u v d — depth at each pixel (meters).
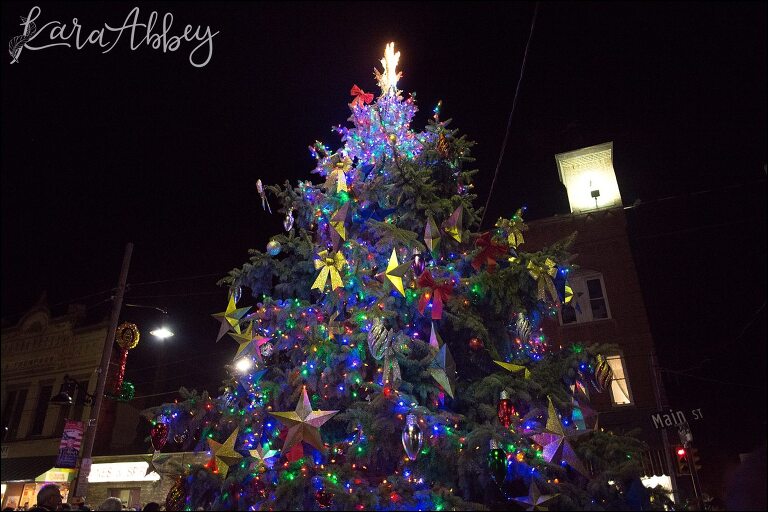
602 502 6.04
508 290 7.67
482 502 6.87
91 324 20.98
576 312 16.70
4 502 17.70
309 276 9.12
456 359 8.20
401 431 6.67
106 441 18.23
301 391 7.59
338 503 5.79
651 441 14.58
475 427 6.45
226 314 8.41
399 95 10.66
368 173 9.40
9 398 20.86
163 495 15.05
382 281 8.11
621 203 18.00
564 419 7.00
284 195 9.34
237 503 6.59
